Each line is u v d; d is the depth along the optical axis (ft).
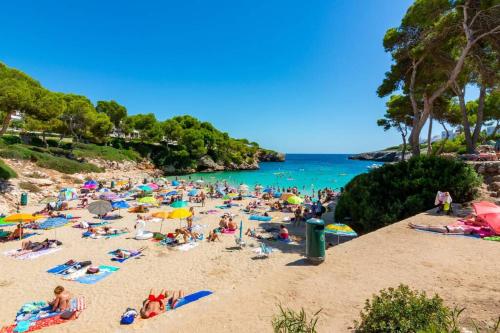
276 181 181.98
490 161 54.95
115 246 48.39
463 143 128.16
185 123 284.00
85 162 162.20
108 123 198.80
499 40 51.11
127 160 198.49
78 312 28.22
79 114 170.19
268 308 17.10
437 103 85.40
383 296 14.49
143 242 50.70
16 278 35.50
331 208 84.69
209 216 74.74
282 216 76.13
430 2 51.93
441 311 12.87
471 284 17.89
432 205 42.88
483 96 70.54
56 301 28.14
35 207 76.79
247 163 303.89
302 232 60.03
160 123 253.24
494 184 46.57
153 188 93.76
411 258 23.16
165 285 34.73
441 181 44.16
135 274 37.63
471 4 50.93
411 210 42.78
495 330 12.01
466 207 39.91
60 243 48.29
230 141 299.99
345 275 20.81
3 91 76.23
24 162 113.50
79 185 112.47
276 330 13.51
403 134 116.47
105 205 59.47
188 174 233.35
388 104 116.16
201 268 39.93
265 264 41.45
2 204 72.02
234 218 72.54
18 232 51.16
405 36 63.21
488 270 19.93
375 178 52.47
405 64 67.51
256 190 120.98
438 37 55.88
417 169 47.44
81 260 41.83
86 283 34.71
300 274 21.50
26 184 89.45
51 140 185.88
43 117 88.22
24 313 27.58
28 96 80.89
